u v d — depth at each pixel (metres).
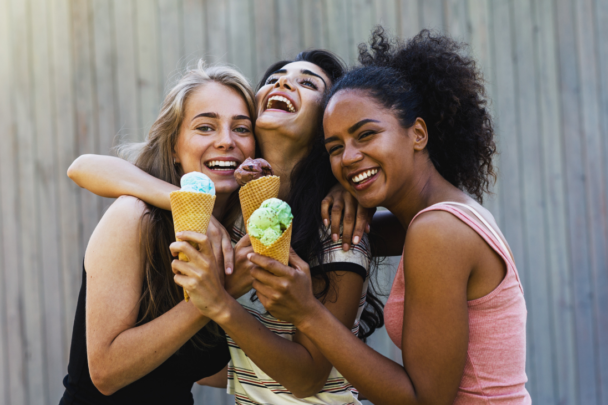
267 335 1.50
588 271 3.63
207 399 3.48
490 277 1.48
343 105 1.60
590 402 3.58
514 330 1.51
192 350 1.79
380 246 2.15
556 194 3.63
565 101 3.66
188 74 1.95
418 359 1.42
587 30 3.68
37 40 3.60
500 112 3.63
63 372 3.53
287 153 2.00
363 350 1.44
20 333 3.54
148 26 3.58
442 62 1.73
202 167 1.85
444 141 1.77
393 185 1.60
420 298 1.44
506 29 3.63
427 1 3.58
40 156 3.59
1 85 3.60
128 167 1.80
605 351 3.61
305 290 1.41
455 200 1.61
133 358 1.50
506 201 3.61
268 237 1.33
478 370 1.50
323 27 3.57
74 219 3.58
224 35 3.58
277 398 1.75
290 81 2.01
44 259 3.56
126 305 1.58
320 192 1.86
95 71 3.59
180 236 1.36
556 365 3.59
